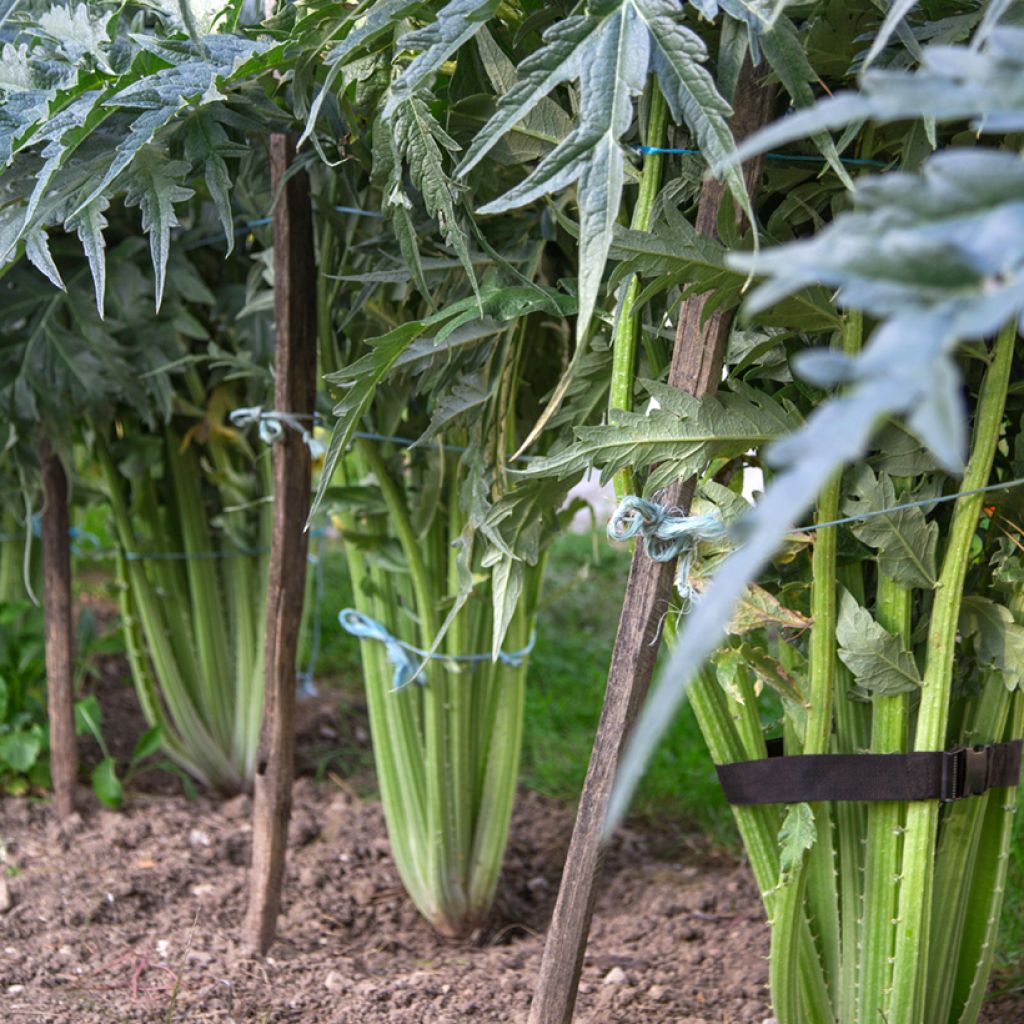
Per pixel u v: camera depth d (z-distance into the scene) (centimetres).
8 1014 150
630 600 109
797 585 118
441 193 110
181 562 244
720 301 104
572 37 84
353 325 168
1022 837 182
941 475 112
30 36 130
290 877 202
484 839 187
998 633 115
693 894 201
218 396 222
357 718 293
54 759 221
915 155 103
